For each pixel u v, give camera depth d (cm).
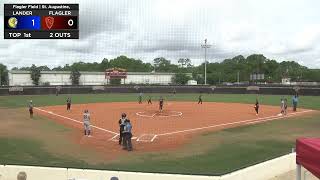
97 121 3133
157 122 3084
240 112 3916
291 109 4228
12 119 3328
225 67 11644
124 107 4484
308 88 6400
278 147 2058
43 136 2416
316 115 3641
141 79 10119
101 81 9456
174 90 7194
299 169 909
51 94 6900
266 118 3403
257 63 12312
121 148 2014
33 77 9112
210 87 7188
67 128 2764
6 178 1408
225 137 2373
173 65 10438
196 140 2261
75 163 1681
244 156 1828
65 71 9300
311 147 834
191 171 1513
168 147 2047
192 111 4003
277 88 6706
